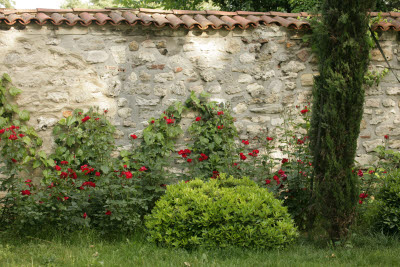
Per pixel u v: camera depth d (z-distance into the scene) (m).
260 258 3.78
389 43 6.41
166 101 5.98
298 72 6.32
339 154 4.38
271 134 6.27
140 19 5.63
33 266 3.53
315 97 4.61
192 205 4.18
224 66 6.14
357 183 4.48
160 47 5.94
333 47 4.36
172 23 5.77
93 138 5.54
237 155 5.83
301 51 6.32
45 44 5.57
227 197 4.18
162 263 3.58
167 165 5.46
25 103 5.54
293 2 10.00
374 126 6.48
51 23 5.55
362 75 4.34
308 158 4.96
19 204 4.55
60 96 5.64
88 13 5.85
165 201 4.29
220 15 6.30
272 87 6.27
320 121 4.50
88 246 4.27
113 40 5.80
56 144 5.64
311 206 4.68
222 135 6.02
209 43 6.08
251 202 4.12
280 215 4.18
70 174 4.76
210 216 4.07
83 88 5.72
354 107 4.33
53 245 4.20
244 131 6.21
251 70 6.21
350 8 4.25
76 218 4.54
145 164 5.49
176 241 4.10
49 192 4.78
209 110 6.05
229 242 4.07
